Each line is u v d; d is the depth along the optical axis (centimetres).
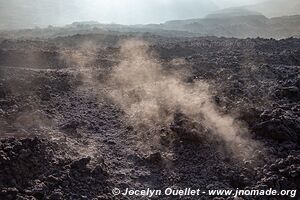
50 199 617
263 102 1021
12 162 654
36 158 690
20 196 599
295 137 814
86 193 657
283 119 845
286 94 1081
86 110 1075
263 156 759
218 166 749
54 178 658
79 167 704
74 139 855
